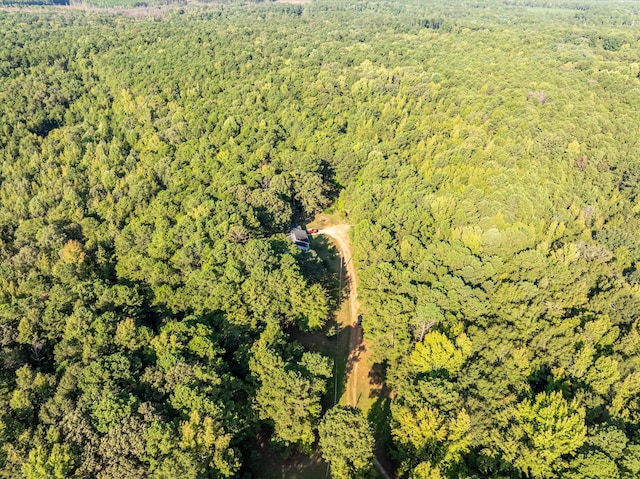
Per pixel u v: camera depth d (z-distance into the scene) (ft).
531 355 277.44
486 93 610.65
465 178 462.60
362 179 518.78
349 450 227.61
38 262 375.04
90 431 217.36
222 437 222.07
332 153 552.41
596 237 394.11
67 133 612.29
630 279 346.33
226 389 253.65
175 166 517.96
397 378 287.69
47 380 252.01
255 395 265.75
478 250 361.71
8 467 212.64
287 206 461.37
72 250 372.99
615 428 227.61
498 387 258.16
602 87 590.96
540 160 455.63
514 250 361.71
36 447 212.84
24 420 235.81
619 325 307.58
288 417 246.27
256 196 447.83
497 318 303.07
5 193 499.92
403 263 366.22
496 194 414.21
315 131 587.27
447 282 319.27
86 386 238.48
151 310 328.08
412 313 305.12
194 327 284.20
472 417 244.42
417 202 437.99
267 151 545.85
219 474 220.43
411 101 637.71
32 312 301.43
